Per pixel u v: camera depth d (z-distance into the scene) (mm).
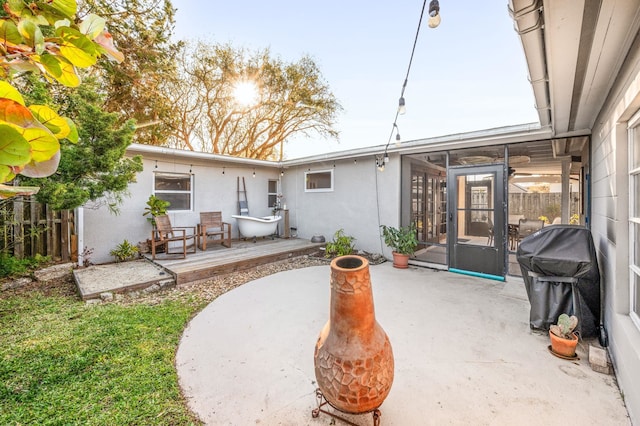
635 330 2033
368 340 1577
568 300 2799
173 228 6676
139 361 2408
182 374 2285
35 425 1722
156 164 6457
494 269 5035
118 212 5801
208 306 3725
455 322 3238
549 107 3010
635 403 1762
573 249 2746
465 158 6324
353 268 1627
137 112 8398
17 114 460
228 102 11109
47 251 5125
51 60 572
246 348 2688
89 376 2201
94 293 3824
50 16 600
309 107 11758
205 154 6805
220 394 2059
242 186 8188
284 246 7059
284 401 1996
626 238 2291
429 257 6352
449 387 2127
